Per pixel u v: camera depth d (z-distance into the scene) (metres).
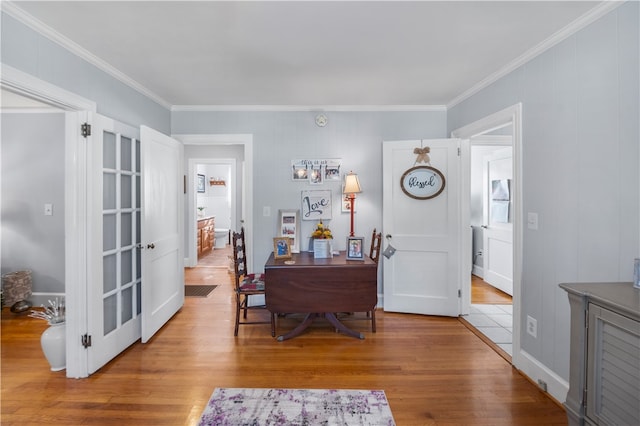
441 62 2.35
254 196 3.48
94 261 2.19
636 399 1.08
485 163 4.59
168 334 2.86
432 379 2.16
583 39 1.76
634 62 1.50
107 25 1.83
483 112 2.75
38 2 1.60
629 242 1.52
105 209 2.36
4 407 1.87
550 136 2.00
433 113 3.47
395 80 2.71
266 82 2.75
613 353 1.17
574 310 1.32
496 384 2.11
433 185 3.23
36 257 3.54
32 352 2.53
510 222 4.04
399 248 3.35
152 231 2.75
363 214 3.51
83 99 2.11
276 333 2.88
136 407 1.87
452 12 1.72
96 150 2.19
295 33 1.94
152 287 2.76
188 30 1.90
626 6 1.53
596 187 1.69
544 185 2.05
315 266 2.73
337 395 1.99
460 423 1.75
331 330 2.95
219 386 2.08
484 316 3.29
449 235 3.21
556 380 1.93
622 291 1.28
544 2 1.62
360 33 1.95
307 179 3.49
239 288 2.90
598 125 1.67
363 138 3.48
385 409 1.86
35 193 3.52
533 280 2.15
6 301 3.27
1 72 1.58
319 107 3.44
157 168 2.84
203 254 6.77
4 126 3.50
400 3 1.64
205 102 3.31
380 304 3.55
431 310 3.29
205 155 5.76
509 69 2.38
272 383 2.11
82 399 1.94
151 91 2.97
